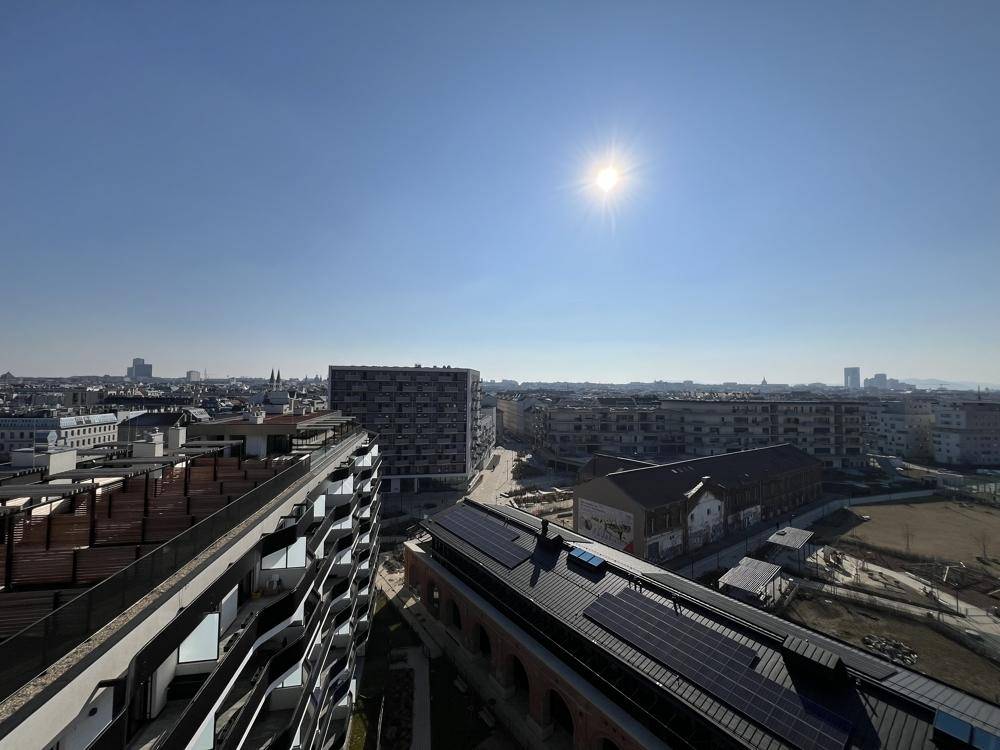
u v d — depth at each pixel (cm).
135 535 1448
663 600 3309
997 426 13912
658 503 6600
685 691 2547
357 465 3959
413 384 10338
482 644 4347
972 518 8494
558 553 4194
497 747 3338
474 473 11475
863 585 5700
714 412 13788
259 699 1702
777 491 8875
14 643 777
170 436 2764
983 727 2069
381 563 6588
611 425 14312
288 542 1856
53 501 1595
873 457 13325
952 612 4981
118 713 930
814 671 2452
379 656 4416
